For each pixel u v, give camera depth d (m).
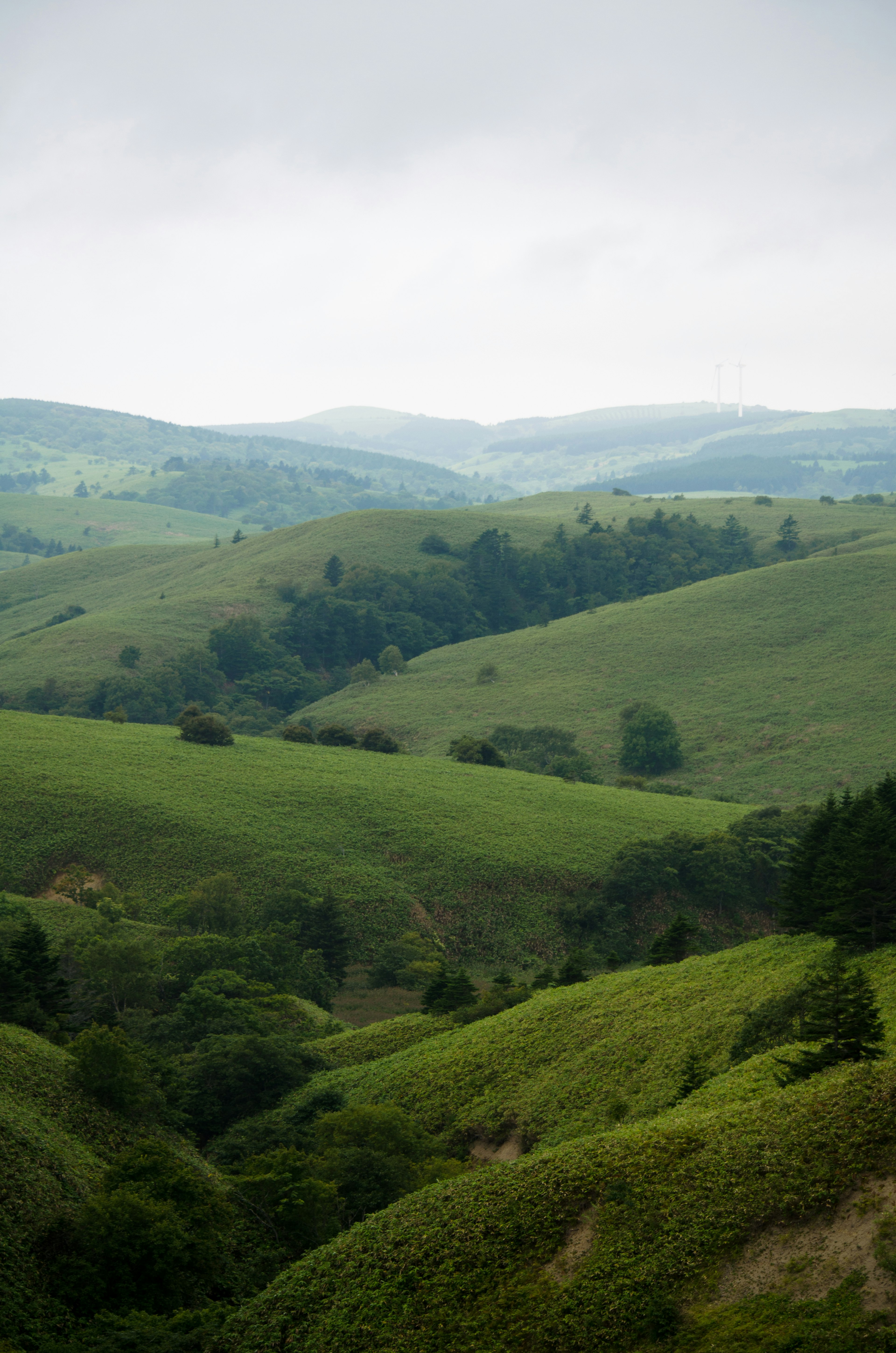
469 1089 49.59
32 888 89.00
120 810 98.06
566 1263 24.94
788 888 56.31
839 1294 20.17
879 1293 19.75
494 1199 28.12
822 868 53.22
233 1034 57.19
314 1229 36.91
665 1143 27.52
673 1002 49.88
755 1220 23.38
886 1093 25.39
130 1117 42.56
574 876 96.69
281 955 75.69
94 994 62.78
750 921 95.75
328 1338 25.77
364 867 95.25
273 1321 27.22
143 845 94.19
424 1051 55.97
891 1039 32.97
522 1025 54.22
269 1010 64.75
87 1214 32.31
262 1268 34.81
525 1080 48.31
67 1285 30.34
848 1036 31.62
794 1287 21.06
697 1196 24.77
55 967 54.97
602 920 91.56
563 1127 42.53
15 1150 34.44
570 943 89.94
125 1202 32.56
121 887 89.75
